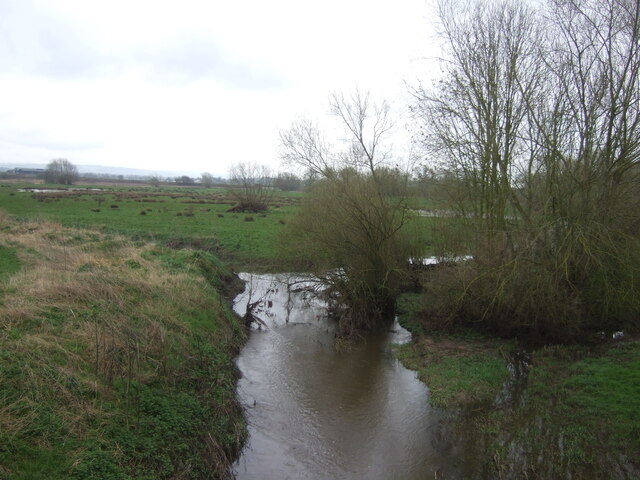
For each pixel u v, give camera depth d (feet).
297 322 59.62
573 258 44.62
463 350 47.44
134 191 298.15
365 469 29.32
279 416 35.78
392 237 59.88
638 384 33.76
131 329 34.91
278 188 175.32
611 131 44.88
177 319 42.78
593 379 36.09
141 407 27.50
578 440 29.78
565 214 46.39
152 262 60.34
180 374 33.55
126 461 23.16
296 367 45.24
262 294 72.02
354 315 57.06
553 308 44.73
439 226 63.52
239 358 46.85
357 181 57.47
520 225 51.24
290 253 67.77
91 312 36.22
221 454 28.30
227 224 132.87
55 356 28.48
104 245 68.64
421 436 32.94
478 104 53.93
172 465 24.56
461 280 51.34
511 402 36.63
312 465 29.68
